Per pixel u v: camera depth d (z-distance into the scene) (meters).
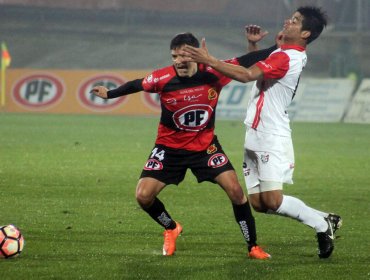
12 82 131.38
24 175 51.91
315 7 27.09
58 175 52.31
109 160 62.00
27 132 88.38
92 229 33.31
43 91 130.75
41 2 196.50
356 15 181.88
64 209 38.72
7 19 187.50
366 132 98.50
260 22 189.50
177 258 27.55
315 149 75.31
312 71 171.25
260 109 27.23
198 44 26.77
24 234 31.89
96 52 178.88
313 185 50.47
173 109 27.09
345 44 178.88
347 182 51.88
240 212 27.84
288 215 27.59
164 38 185.75
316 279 24.73
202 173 27.92
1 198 42.03
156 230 33.28
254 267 26.22
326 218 28.11
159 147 27.91
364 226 35.66
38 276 24.44
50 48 179.75
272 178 27.12
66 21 189.62
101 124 104.00
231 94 122.94
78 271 25.16
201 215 37.94
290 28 26.95
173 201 42.53
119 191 45.59
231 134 92.06
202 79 26.81
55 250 28.56
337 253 29.08
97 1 198.88
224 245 30.41
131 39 184.50
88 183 48.78
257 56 27.52
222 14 196.50
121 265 26.12
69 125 101.06
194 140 27.62
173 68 26.97
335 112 120.00
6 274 24.58
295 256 28.42
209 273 25.17
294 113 120.81
